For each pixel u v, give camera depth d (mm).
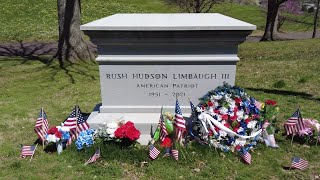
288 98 7953
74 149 5352
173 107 6016
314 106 7363
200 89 5953
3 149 5559
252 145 5359
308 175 4738
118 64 5832
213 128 5227
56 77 11016
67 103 8188
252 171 4812
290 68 10992
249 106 5480
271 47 16547
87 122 5773
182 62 5789
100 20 6355
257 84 9359
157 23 5773
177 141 5285
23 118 7102
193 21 6098
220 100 5438
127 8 31844
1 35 22469
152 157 5004
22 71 12055
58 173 4812
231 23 5676
